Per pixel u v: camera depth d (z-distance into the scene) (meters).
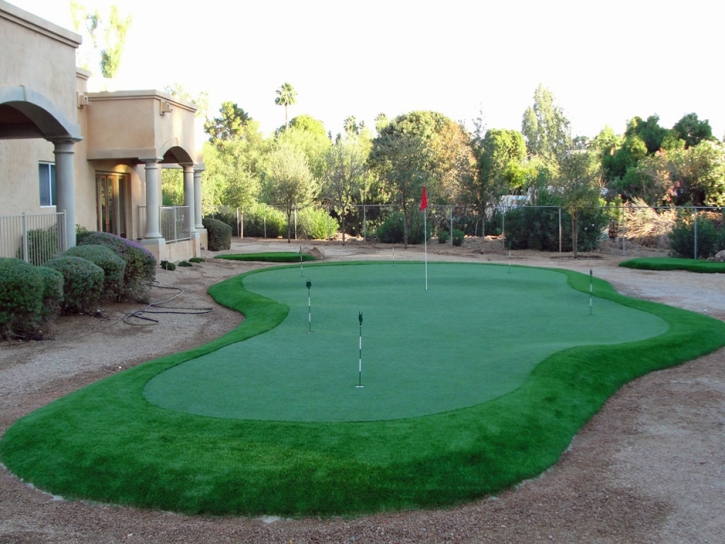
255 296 15.95
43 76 14.29
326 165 44.97
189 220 26.22
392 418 6.91
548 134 36.41
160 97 22.16
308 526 5.19
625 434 7.24
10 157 16.75
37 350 10.94
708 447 6.84
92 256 14.33
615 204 36.97
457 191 37.19
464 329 11.81
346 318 12.91
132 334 12.34
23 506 5.53
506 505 5.54
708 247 26.36
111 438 6.42
